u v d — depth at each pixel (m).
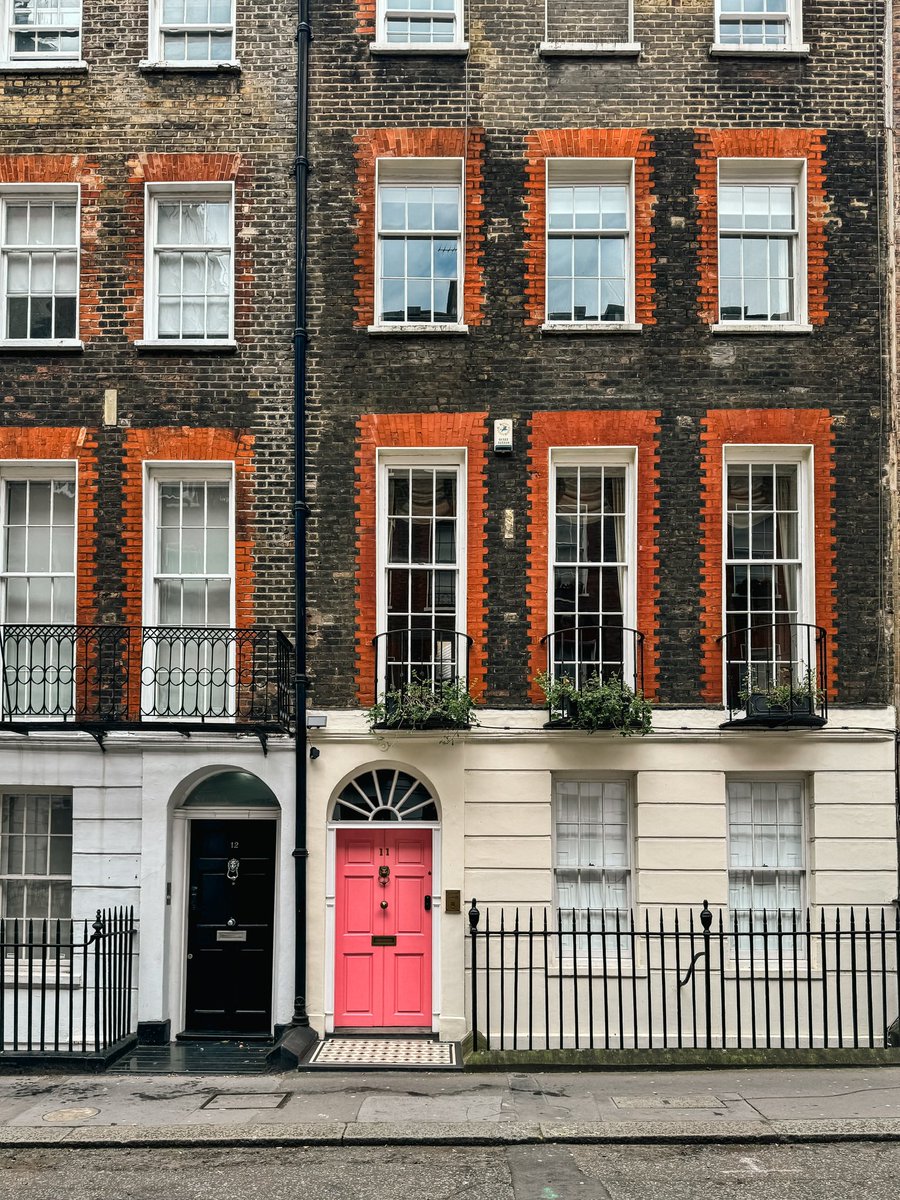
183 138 13.15
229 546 13.02
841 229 13.01
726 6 13.46
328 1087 10.47
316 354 12.92
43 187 13.18
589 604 12.92
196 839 12.97
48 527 13.10
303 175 12.99
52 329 13.30
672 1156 8.62
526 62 13.20
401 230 13.28
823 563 12.66
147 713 12.19
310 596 12.72
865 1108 9.62
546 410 12.82
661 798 12.45
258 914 12.85
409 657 12.76
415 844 12.71
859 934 11.61
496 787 12.45
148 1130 9.10
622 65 13.18
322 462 12.81
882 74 13.19
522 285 12.98
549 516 12.80
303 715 12.40
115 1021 11.66
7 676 12.79
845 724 12.48
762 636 12.84
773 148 13.05
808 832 12.60
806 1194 7.77
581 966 12.39
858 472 12.74
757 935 12.54
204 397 12.91
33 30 13.53
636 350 12.86
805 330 12.82
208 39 13.41
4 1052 11.03
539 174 13.07
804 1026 12.27
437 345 12.92
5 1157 8.71
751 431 12.76
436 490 13.09
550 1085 10.52
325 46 13.23
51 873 12.74
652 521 12.70
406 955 12.58
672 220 13.00
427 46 13.10
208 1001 12.76
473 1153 8.73
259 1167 8.44
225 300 13.29
